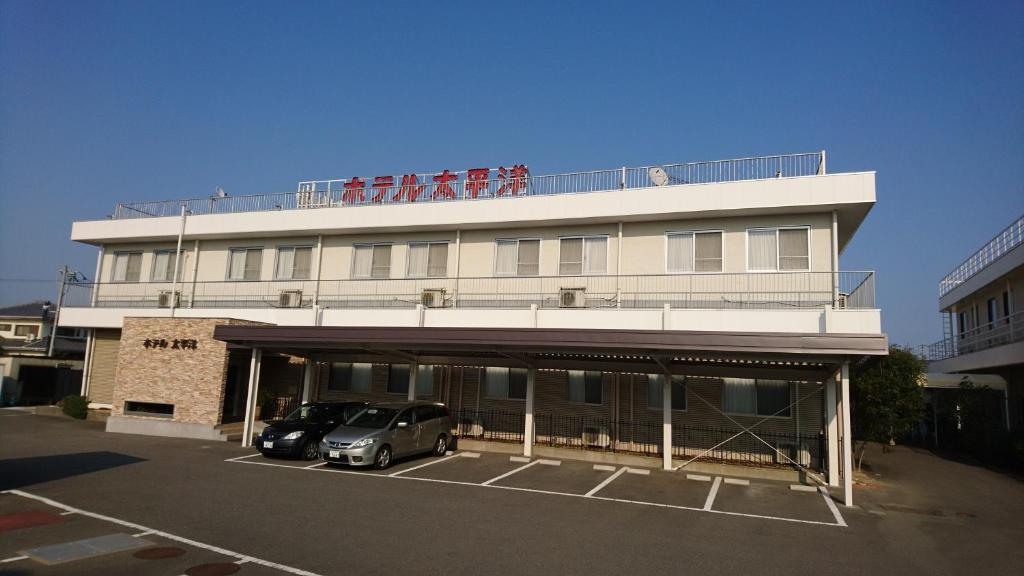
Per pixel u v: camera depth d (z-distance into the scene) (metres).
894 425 18.56
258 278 25.22
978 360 26.67
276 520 10.58
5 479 13.67
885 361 18.80
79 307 27.00
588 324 18.67
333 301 23.73
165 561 8.31
